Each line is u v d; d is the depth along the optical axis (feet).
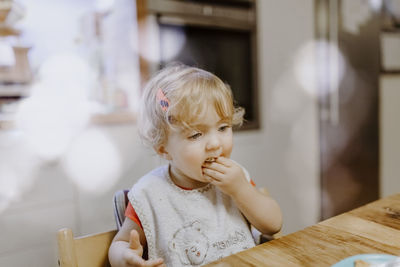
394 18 8.38
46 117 4.74
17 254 4.59
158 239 2.59
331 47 7.68
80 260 2.23
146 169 5.55
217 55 6.32
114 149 5.25
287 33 7.18
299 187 7.60
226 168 2.44
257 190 2.67
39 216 4.72
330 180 7.95
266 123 6.98
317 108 7.80
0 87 5.22
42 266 4.76
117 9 5.93
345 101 7.93
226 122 2.50
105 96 5.80
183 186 2.75
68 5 6.25
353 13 7.79
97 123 5.00
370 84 8.21
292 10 7.23
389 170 8.93
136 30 5.44
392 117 8.86
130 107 5.79
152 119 2.61
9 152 4.50
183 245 2.55
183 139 2.41
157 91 2.61
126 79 5.92
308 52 7.55
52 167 4.79
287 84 7.26
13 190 4.54
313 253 1.74
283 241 1.89
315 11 7.58
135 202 2.60
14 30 5.52
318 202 7.93
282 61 7.14
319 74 7.68
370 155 8.43
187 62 5.99
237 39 6.54
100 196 5.17
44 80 5.77
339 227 2.06
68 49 6.17
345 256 1.70
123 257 2.02
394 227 2.04
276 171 7.18
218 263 1.68
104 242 2.39
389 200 2.56
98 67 6.32
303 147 7.61
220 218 2.69
